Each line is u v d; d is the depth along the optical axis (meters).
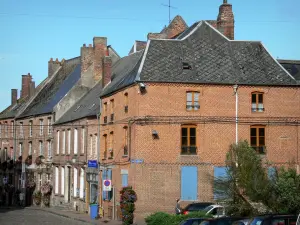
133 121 36.28
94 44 54.69
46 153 56.38
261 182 25.31
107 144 41.97
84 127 46.69
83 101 51.81
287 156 37.38
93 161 43.53
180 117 36.31
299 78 39.97
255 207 26.16
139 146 35.88
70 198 49.62
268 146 37.19
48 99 59.38
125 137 38.34
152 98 36.16
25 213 46.03
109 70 46.38
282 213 22.09
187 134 36.53
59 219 39.88
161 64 37.09
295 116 37.75
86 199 45.53
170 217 28.48
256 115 37.19
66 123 51.34
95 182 43.66
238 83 37.00
